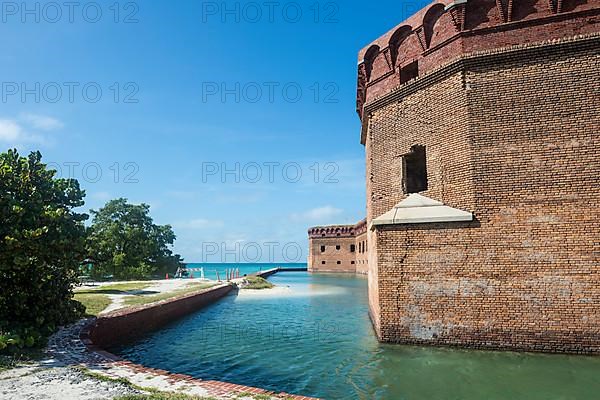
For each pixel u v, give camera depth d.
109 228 43.31
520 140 10.77
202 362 11.29
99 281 39.28
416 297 11.43
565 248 10.19
